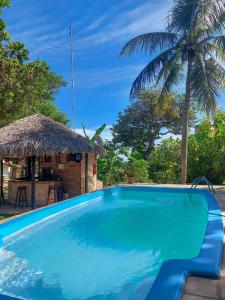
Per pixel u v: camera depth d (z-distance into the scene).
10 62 12.77
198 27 15.72
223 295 3.38
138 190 14.70
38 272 5.61
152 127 30.31
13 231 7.54
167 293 3.36
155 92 29.64
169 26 16.81
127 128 30.19
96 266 5.86
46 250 6.81
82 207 11.55
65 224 9.16
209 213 7.67
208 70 16.81
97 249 6.86
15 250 6.82
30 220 8.32
